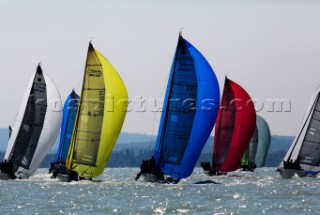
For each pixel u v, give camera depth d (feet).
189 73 646.33
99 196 573.74
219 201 541.34
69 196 574.15
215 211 483.10
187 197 568.82
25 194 592.19
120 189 633.20
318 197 579.48
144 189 633.20
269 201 544.21
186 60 646.33
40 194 590.96
